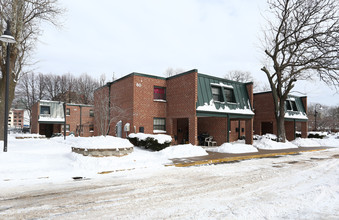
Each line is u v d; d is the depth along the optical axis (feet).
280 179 22.94
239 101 60.49
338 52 54.65
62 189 18.62
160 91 59.47
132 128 53.62
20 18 47.34
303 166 31.27
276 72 63.67
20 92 146.10
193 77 50.72
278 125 63.93
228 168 29.32
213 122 62.03
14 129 155.84
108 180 22.00
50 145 47.14
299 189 19.11
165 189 18.88
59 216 12.84
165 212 13.55
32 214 13.11
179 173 25.71
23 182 20.59
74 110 107.65
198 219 12.42
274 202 15.52
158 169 27.99
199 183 21.07
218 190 18.67
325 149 58.18
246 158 39.42
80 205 14.75
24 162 27.04
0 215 12.89
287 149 53.98
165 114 59.57
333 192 18.15
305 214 13.26
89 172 24.95
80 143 32.91
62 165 27.43
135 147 46.88
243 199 16.22
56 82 158.81
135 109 53.98
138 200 15.92
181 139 67.05
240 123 77.25
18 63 54.60
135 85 54.60
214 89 57.47
